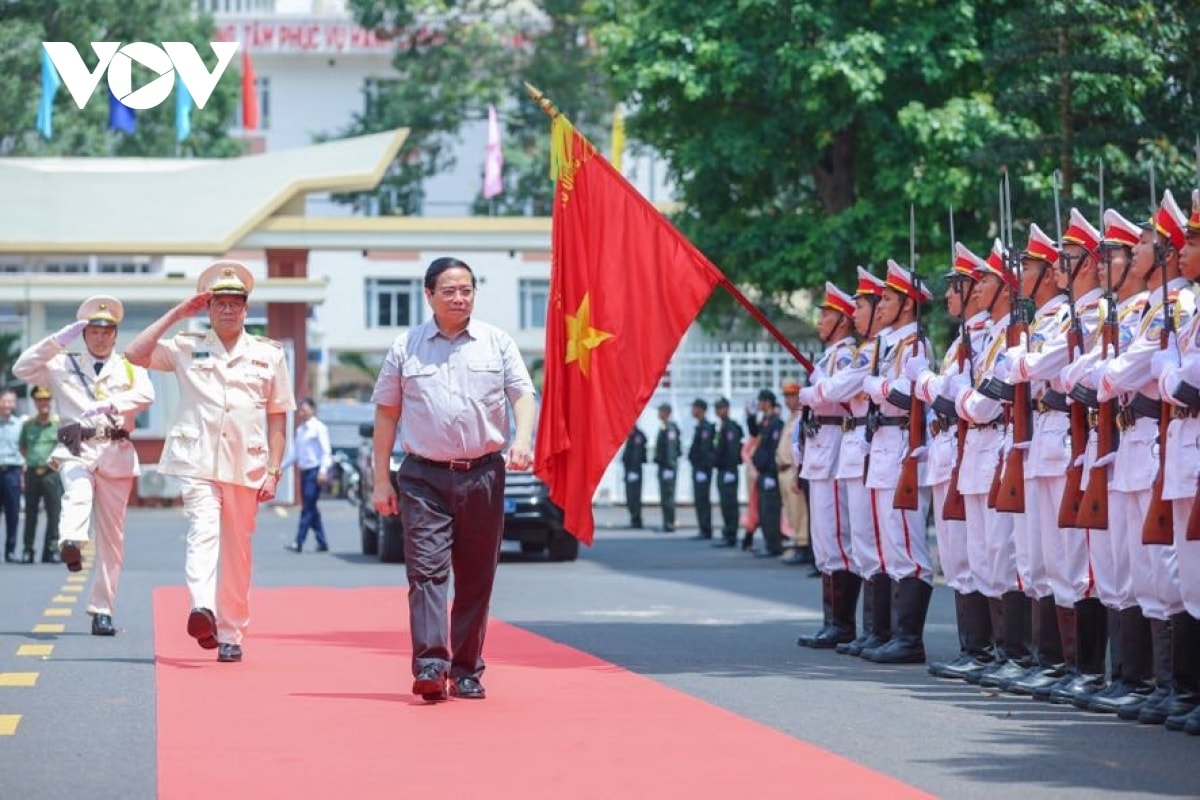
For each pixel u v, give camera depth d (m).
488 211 75.25
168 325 14.79
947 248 35.03
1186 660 11.55
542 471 14.35
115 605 19.83
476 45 72.44
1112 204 25.95
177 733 11.04
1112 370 11.69
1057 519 12.76
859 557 15.52
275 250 48.34
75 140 67.62
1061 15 25.67
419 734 11.00
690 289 14.80
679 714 11.81
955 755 10.34
